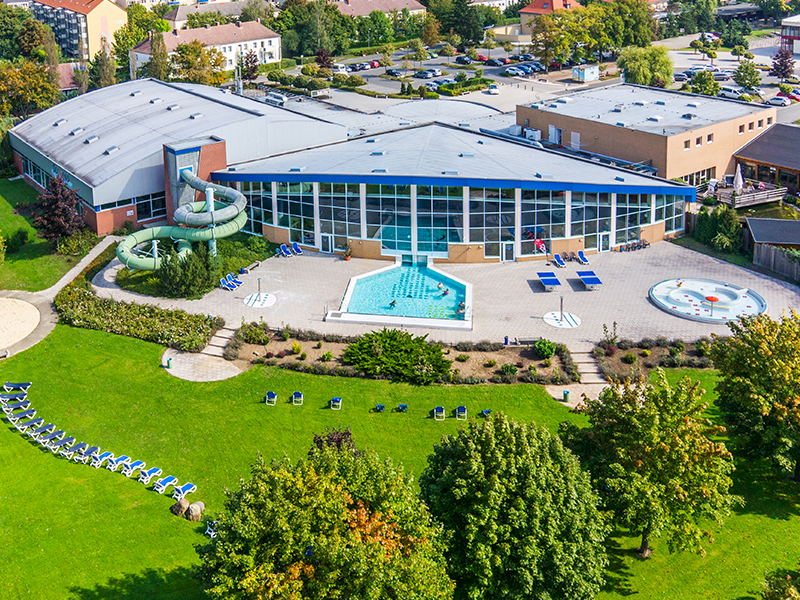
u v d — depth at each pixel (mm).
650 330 67812
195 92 110875
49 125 106938
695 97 113625
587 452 44625
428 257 81375
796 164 95938
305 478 36062
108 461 53250
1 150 109188
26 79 133750
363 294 75188
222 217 78125
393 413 57656
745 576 43438
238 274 79312
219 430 56281
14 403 59812
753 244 80625
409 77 173125
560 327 68500
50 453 54438
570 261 81562
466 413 56938
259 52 188125
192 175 84188
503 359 64125
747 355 48625
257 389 60844
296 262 82312
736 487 50031
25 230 88250
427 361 62625
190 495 50062
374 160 85125
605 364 62750
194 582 42656
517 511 37562
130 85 118000
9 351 67062
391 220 81188
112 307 72375
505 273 78938
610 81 166250
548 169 83750
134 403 59625
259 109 105375
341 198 81875
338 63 190875
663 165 95688
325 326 69250
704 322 68875
